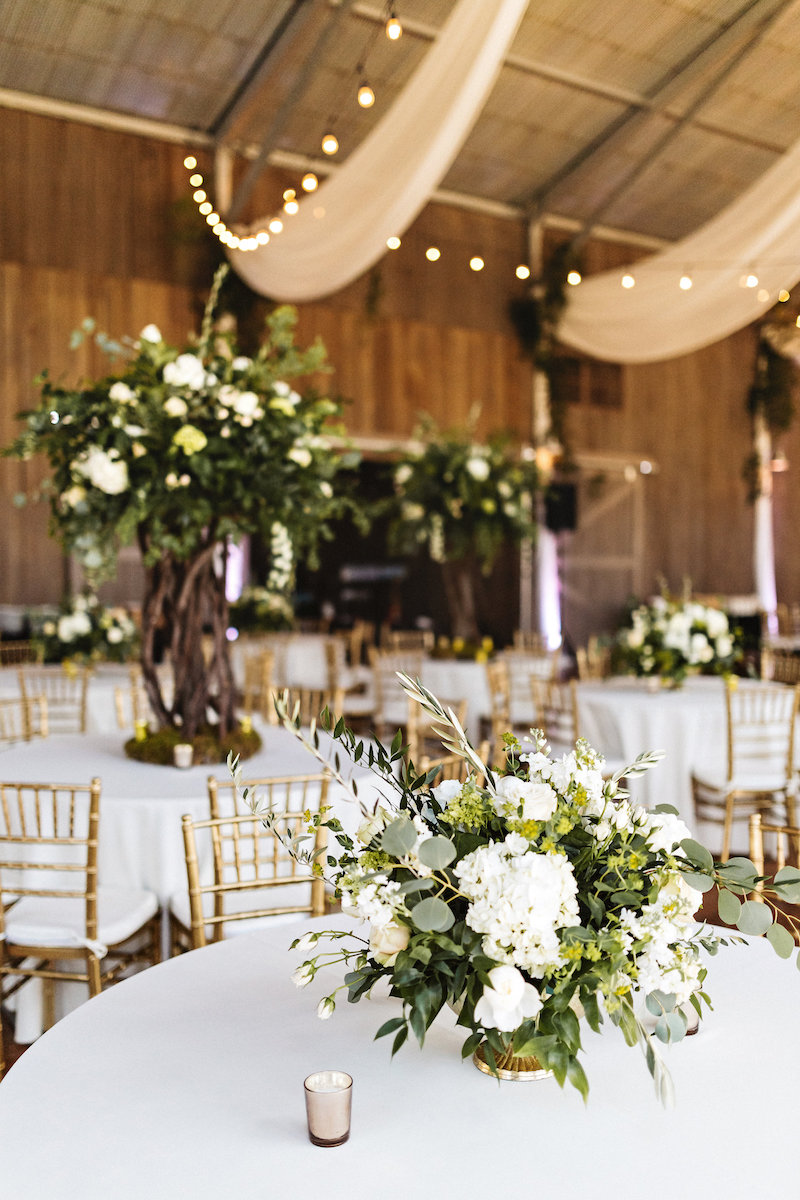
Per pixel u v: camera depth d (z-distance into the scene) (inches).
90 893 105.5
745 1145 50.1
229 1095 55.1
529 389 458.0
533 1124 52.1
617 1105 53.9
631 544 490.3
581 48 332.8
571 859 53.4
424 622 509.4
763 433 533.0
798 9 310.8
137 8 303.7
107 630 261.0
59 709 230.1
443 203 434.3
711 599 481.7
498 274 449.1
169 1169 48.3
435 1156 49.2
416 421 429.1
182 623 143.5
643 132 384.2
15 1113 53.2
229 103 361.4
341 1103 49.9
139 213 373.1
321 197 303.4
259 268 354.3
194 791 125.3
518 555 459.8
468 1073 57.4
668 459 502.6
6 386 354.0
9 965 115.8
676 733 198.4
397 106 260.8
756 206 307.3
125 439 126.2
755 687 216.7
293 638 354.0
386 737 273.1
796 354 530.9
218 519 137.9
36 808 105.3
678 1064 58.5
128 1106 54.0
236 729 147.3
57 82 345.4
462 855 53.4
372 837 55.7
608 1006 48.4
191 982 70.5
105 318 367.6
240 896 119.2
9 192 354.3
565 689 219.0
